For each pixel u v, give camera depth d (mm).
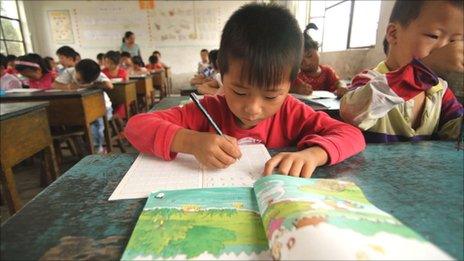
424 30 566
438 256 249
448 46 559
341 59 3469
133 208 381
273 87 559
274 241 278
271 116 690
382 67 771
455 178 449
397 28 634
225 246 293
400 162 520
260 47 531
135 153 606
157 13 6914
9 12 5992
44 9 6707
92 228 335
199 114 762
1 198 1770
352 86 843
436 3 535
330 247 246
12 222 349
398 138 829
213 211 358
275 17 567
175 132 574
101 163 550
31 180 2219
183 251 286
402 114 794
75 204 392
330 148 520
